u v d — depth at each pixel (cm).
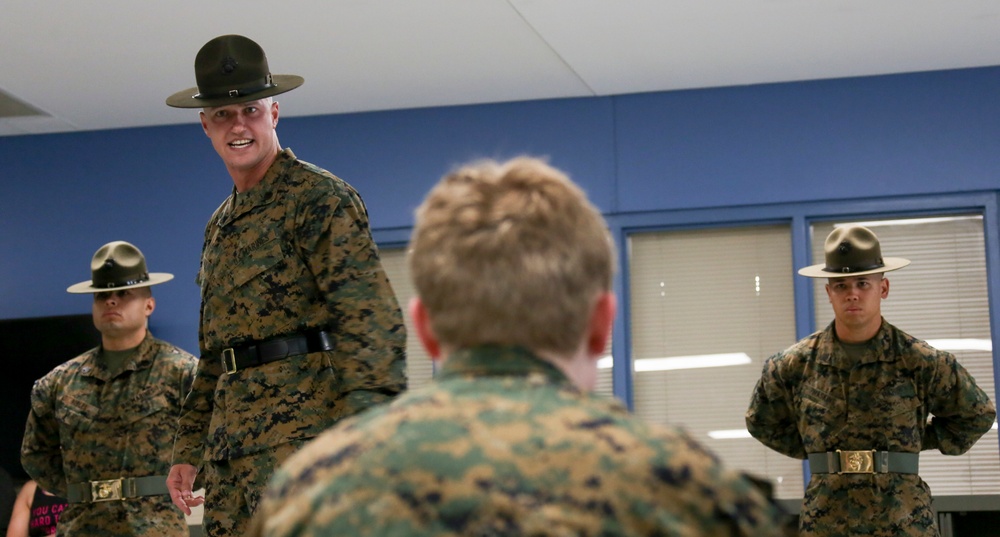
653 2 548
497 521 91
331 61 619
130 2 529
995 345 642
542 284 106
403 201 705
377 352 246
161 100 681
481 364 105
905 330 659
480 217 108
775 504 113
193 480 279
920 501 425
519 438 96
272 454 251
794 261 666
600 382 681
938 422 443
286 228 257
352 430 102
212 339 265
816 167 667
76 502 437
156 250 725
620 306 681
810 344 450
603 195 687
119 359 447
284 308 256
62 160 738
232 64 265
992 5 562
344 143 714
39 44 580
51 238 733
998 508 479
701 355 680
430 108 709
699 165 679
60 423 442
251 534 105
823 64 644
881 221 669
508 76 654
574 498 92
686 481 94
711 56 626
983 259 654
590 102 693
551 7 552
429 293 108
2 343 713
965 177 652
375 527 93
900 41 610
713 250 686
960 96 656
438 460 95
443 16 560
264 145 266
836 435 434
